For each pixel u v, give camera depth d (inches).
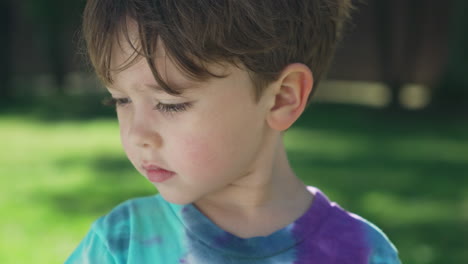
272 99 53.2
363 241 57.9
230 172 51.3
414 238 181.2
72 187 233.6
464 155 309.4
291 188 58.2
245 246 53.9
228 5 48.4
